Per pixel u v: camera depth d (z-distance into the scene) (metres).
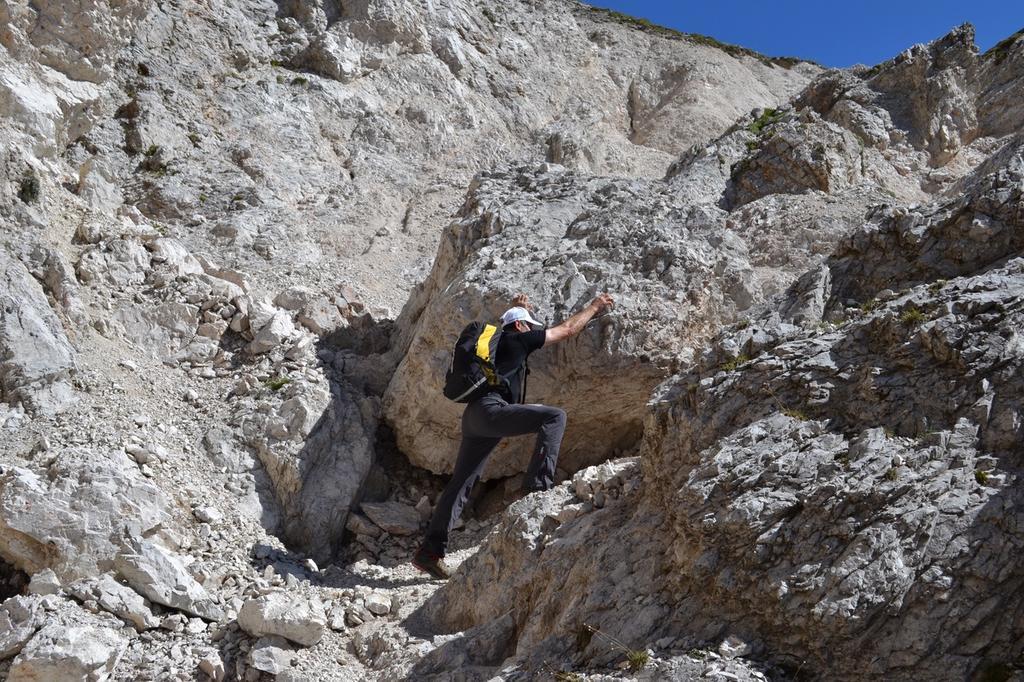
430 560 5.12
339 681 4.29
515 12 18.95
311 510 5.93
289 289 7.91
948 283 4.09
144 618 4.52
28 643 4.22
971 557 3.25
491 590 4.65
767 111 11.65
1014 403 3.53
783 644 3.47
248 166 11.22
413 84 14.86
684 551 3.82
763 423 3.96
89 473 5.04
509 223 6.96
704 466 3.94
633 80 19.88
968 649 3.18
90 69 10.02
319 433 6.23
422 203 11.97
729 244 6.48
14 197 6.92
